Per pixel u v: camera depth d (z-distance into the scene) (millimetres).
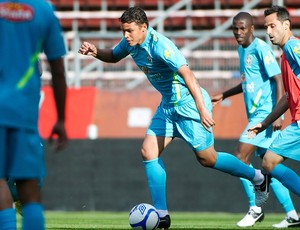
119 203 45844
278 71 30531
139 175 45750
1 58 14906
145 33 25328
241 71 31406
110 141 46031
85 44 27203
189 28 61969
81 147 46281
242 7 62438
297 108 25891
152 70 25984
